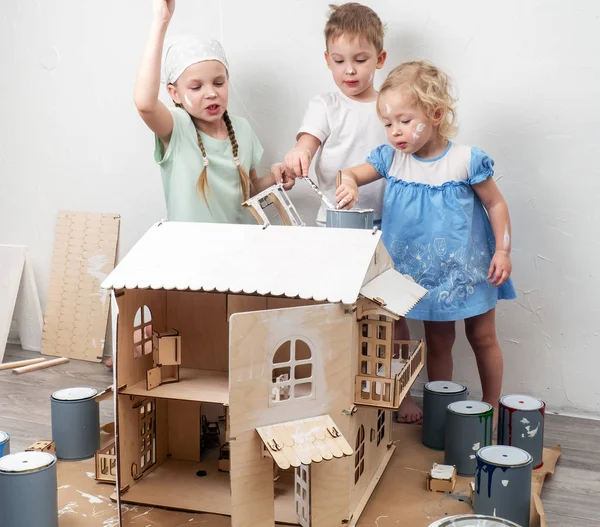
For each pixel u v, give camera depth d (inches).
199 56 62.8
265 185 69.3
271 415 42.1
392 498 50.6
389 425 57.4
